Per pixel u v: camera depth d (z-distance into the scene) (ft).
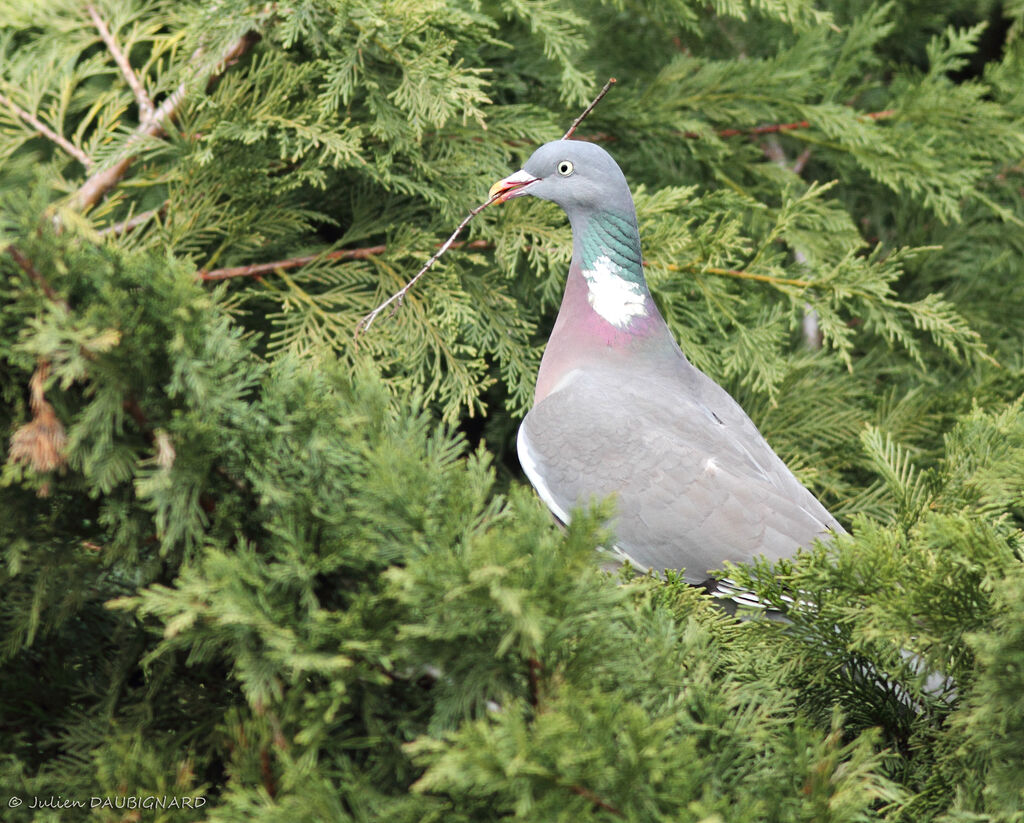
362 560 14.05
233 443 14.62
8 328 14.53
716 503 22.34
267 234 28.02
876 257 38.29
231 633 13.67
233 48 28.71
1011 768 14.12
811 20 38.11
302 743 13.11
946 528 14.51
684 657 15.26
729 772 14.26
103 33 30.04
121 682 17.19
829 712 17.30
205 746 16.34
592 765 12.09
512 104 33.24
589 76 29.53
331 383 15.15
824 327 28.22
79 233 14.46
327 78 26.18
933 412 30.83
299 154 26.23
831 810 13.34
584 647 13.44
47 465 13.98
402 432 14.99
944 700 16.61
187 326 14.52
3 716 17.52
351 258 29.04
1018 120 34.71
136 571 16.70
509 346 28.32
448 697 13.39
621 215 25.36
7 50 31.81
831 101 35.22
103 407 14.28
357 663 13.57
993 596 14.42
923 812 15.08
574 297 25.95
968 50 35.81
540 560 12.57
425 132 28.91
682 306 29.89
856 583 15.14
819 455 30.04
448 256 28.14
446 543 13.38
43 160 31.53
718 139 33.12
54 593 16.16
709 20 39.81
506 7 28.99
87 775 15.71
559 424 23.91
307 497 14.53
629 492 22.84
